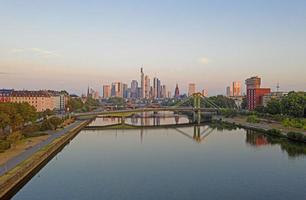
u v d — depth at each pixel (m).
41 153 140.00
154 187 108.25
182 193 102.12
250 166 136.75
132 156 159.12
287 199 96.69
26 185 110.56
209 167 135.50
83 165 139.38
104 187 108.00
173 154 164.50
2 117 173.75
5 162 122.31
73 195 100.12
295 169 131.25
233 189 105.94
